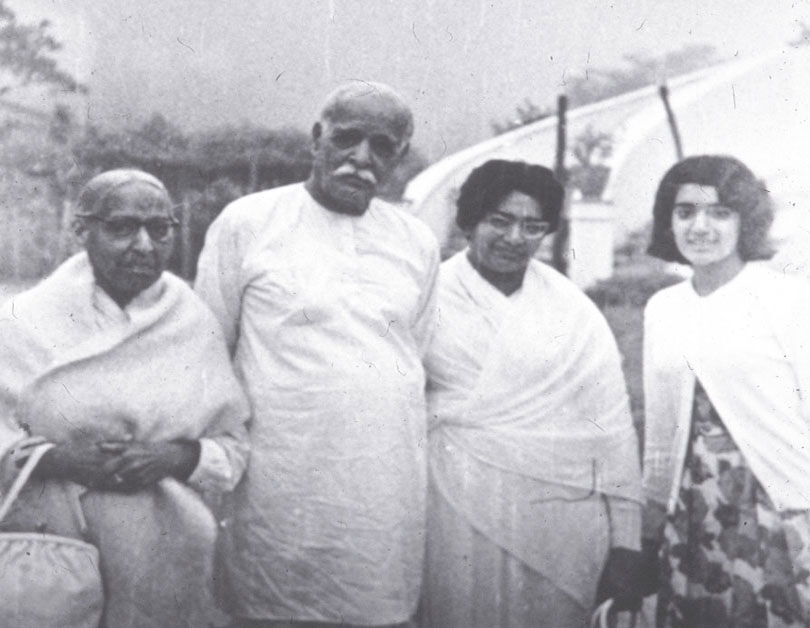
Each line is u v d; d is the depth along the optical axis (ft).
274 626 8.23
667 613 8.81
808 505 8.43
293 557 8.14
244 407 8.07
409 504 8.27
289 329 8.07
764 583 8.51
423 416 8.41
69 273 7.86
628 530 8.73
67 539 7.65
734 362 8.62
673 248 9.10
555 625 8.68
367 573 8.13
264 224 8.27
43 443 7.64
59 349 7.64
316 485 8.06
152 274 7.75
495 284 8.70
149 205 7.68
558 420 8.57
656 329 8.95
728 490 8.60
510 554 8.59
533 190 8.51
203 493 8.02
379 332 8.18
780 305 8.71
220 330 8.16
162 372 7.78
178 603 7.98
